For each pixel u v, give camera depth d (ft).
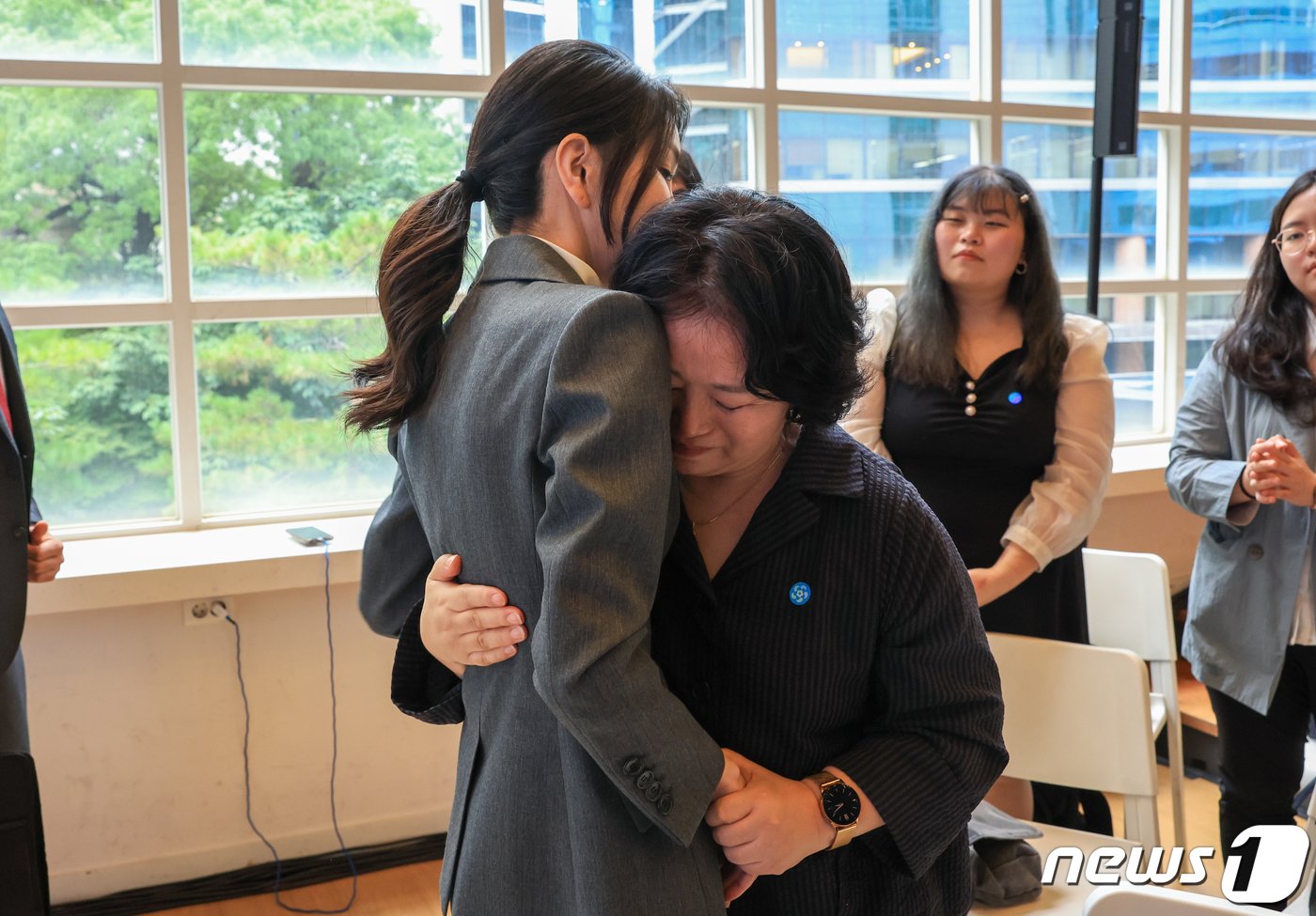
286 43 9.73
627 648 2.80
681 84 10.92
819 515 3.34
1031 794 7.72
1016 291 7.88
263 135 9.73
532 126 3.32
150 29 9.35
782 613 3.34
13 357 7.72
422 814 10.16
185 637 9.30
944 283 7.89
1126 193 13.50
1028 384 7.73
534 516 2.93
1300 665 7.97
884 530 3.34
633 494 2.76
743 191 3.10
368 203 10.16
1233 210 14.15
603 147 3.30
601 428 2.74
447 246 3.36
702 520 3.47
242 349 9.85
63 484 9.46
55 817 9.09
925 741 3.42
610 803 2.95
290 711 9.67
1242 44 13.93
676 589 3.43
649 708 2.84
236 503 10.02
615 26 10.71
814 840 3.19
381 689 9.94
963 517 7.82
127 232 9.48
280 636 9.57
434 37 10.19
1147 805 6.16
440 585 3.26
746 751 3.42
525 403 2.90
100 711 9.13
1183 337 13.97
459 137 10.41
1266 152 14.29
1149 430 14.05
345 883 9.57
